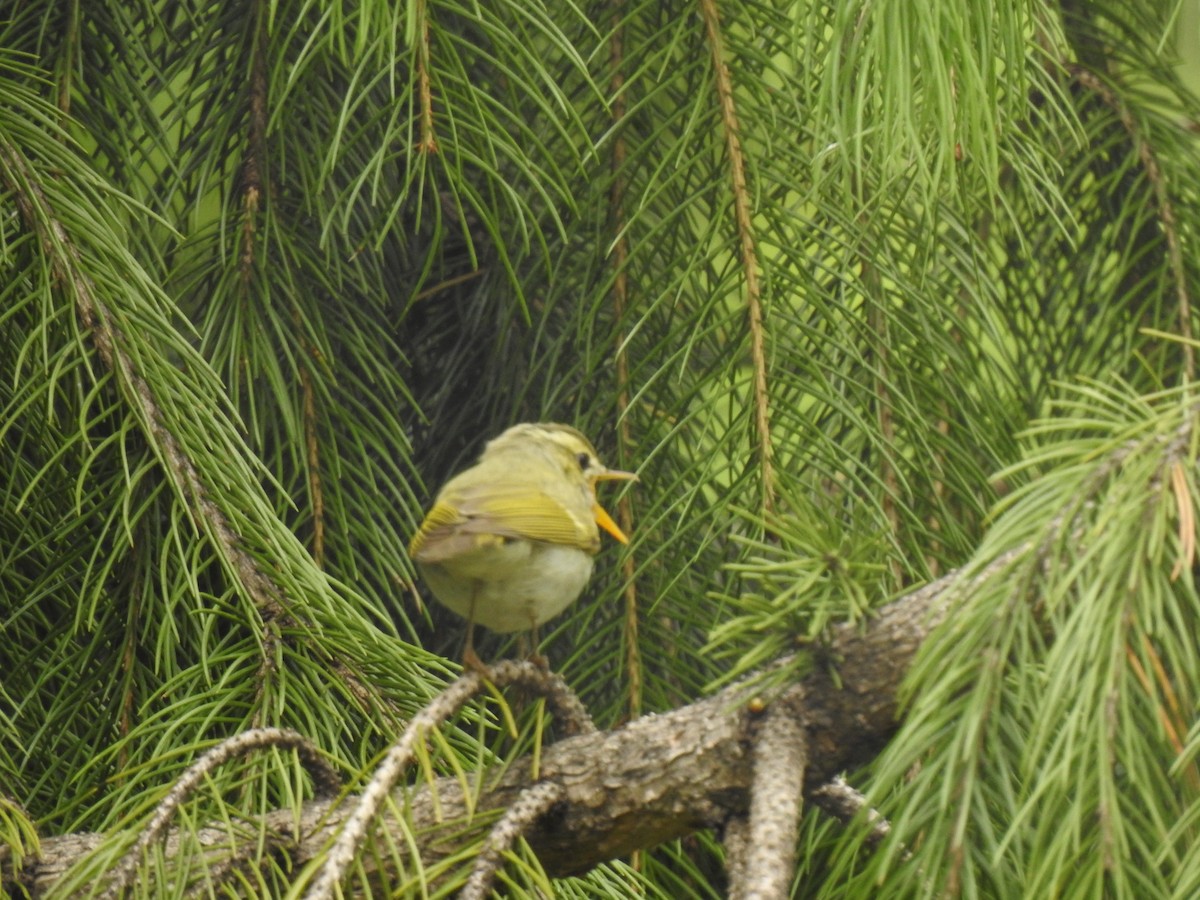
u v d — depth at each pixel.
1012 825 3.59
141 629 5.86
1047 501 3.90
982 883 4.14
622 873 5.69
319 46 5.92
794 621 4.35
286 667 5.43
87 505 6.03
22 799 5.71
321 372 7.05
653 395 7.05
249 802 4.84
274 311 6.79
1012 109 5.64
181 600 5.89
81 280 5.78
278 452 6.69
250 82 6.96
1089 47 8.05
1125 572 3.73
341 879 4.05
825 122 5.88
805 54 5.68
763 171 6.55
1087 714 3.61
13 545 5.85
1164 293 7.60
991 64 5.36
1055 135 7.07
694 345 6.50
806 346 6.62
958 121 5.52
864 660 4.30
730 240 6.51
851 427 6.90
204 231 7.03
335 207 6.09
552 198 7.24
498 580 5.96
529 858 4.42
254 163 6.93
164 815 4.36
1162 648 3.99
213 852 4.52
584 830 4.56
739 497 6.27
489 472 6.14
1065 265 8.05
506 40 6.45
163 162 7.75
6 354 6.01
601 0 7.10
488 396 7.80
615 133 6.92
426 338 8.14
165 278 6.95
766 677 4.33
